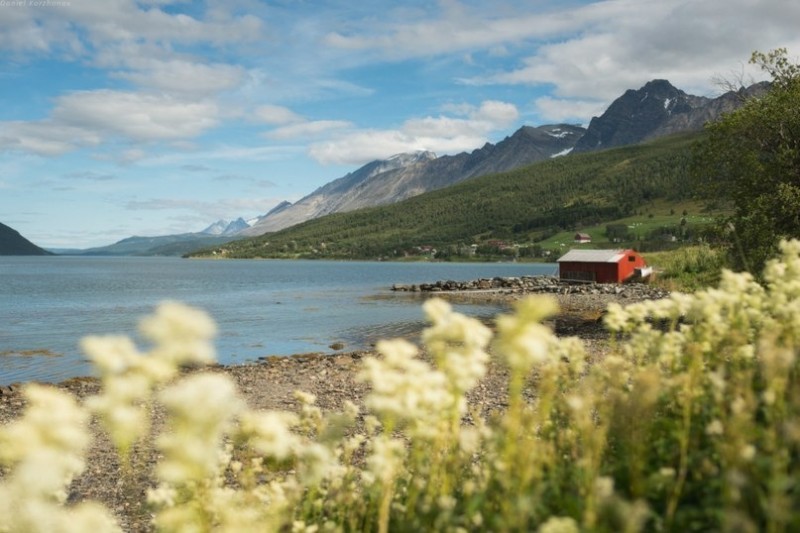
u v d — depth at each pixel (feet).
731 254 106.63
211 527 15.43
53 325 172.24
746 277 19.93
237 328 161.99
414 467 17.57
